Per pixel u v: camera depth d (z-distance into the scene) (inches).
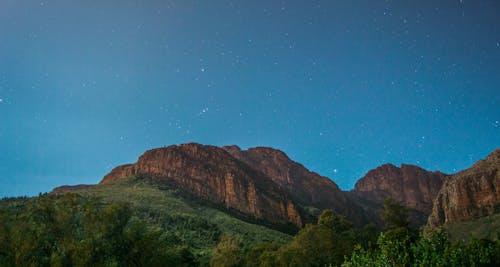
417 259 763.4
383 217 4451.3
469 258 797.9
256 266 3134.8
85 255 1652.3
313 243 2539.4
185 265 2308.1
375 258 816.9
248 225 7317.9
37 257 1659.7
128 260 1787.6
